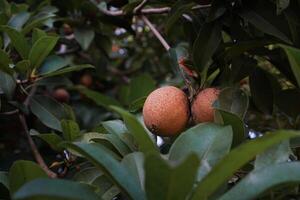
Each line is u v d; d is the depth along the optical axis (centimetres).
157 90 74
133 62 172
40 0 121
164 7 103
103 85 157
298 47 76
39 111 92
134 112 84
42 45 85
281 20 77
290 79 85
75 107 142
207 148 63
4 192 69
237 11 79
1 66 86
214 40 79
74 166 83
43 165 87
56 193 48
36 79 89
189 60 81
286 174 53
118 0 110
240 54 83
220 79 84
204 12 89
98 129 81
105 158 56
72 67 87
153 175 49
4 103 94
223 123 69
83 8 115
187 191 50
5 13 101
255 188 53
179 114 72
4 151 133
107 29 134
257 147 49
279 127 97
